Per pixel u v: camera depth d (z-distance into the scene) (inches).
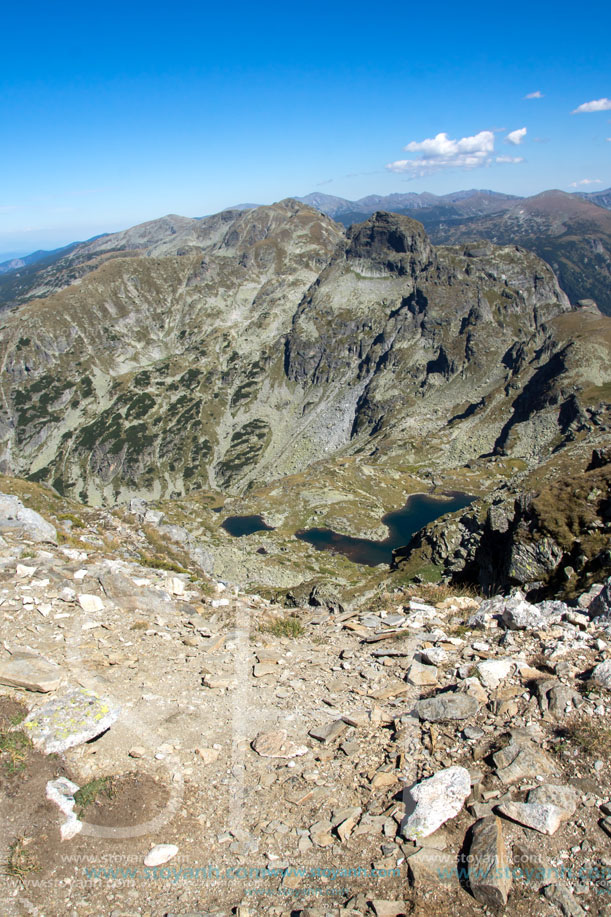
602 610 581.3
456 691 472.1
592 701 422.6
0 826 356.5
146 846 351.3
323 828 359.6
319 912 298.0
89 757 423.8
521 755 379.6
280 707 503.5
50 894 319.0
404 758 408.2
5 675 502.6
